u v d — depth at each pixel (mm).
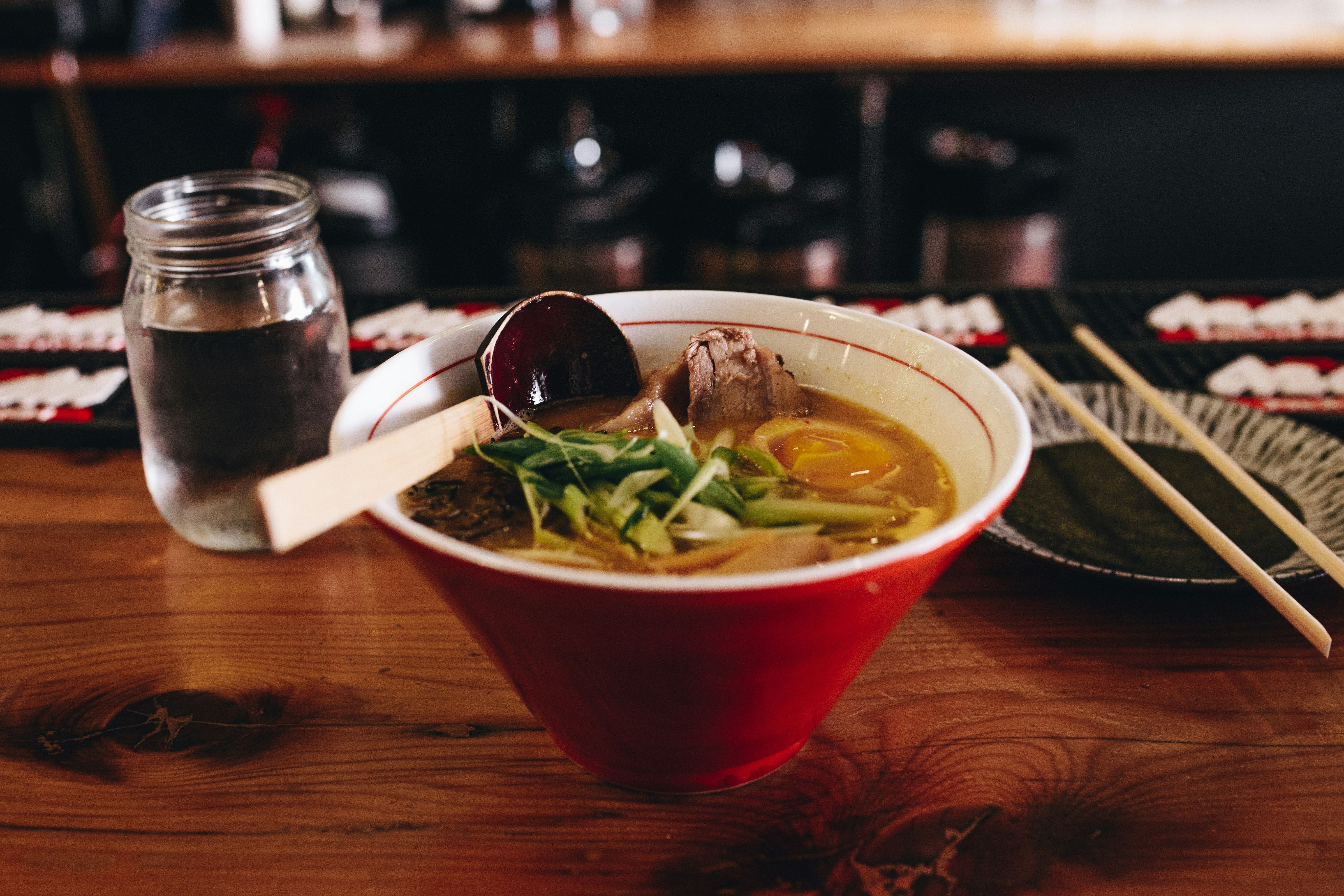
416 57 1609
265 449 513
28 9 1564
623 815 415
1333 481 543
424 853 403
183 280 501
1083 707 452
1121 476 576
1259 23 1750
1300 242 2057
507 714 452
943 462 456
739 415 491
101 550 535
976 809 415
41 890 391
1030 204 1689
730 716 386
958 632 487
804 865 398
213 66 1592
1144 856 401
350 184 1643
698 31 1793
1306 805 416
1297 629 475
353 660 476
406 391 447
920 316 724
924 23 1818
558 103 1973
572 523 423
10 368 666
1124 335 704
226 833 409
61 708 454
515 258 1666
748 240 1611
